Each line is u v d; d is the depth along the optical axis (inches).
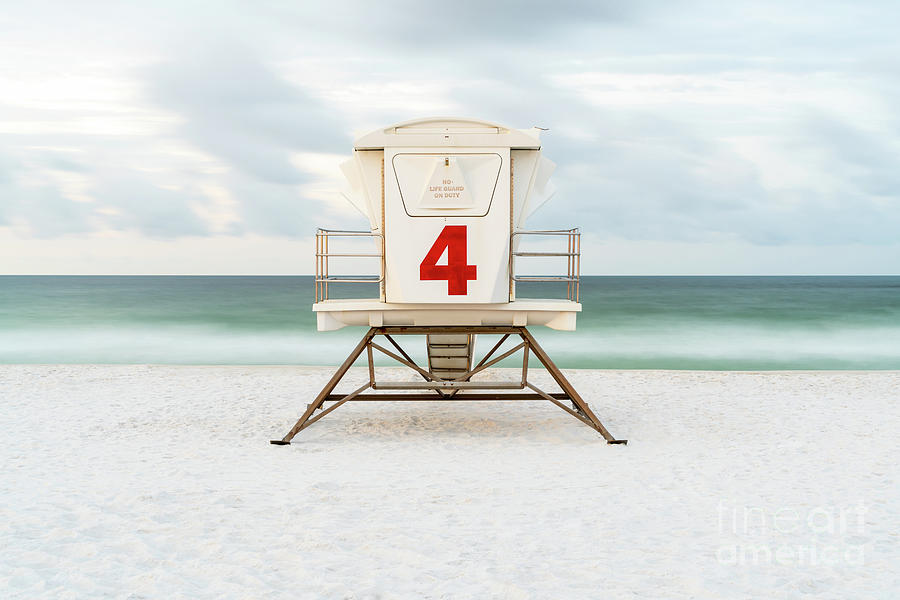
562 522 221.0
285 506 233.6
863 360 781.9
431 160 320.5
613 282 4133.9
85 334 1018.1
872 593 167.8
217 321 1221.1
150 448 328.8
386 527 213.5
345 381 543.5
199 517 220.7
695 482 270.5
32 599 159.8
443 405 458.0
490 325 346.6
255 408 438.9
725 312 1429.6
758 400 465.7
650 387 518.6
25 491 249.3
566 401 468.8
